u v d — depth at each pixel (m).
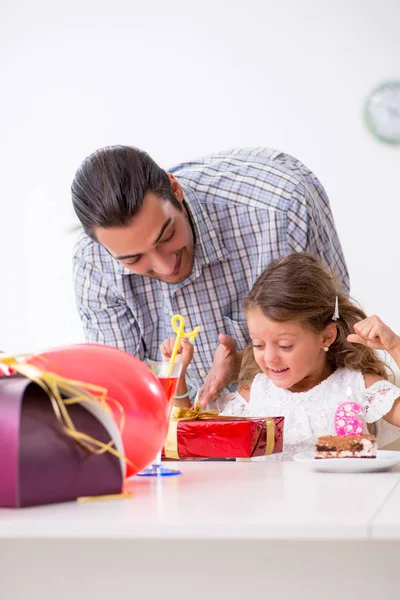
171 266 1.68
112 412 0.91
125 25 4.48
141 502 0.78
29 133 4.57
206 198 1.92
